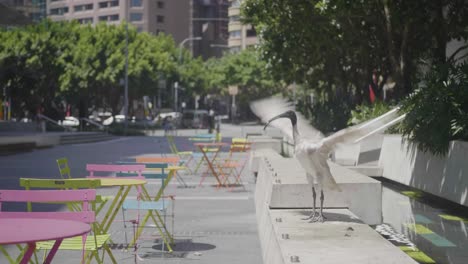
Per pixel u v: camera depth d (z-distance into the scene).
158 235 12.65
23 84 53.94
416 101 12.37
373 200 11.37
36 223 6.06
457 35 19.50
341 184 11.38
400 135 15.02
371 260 6.41
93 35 77.94
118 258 10.66
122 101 91.31
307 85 34.81
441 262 9.62
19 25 48.44
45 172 25.59
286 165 14.88
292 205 10.46
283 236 7.73
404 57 19.78
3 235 5.43
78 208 10.51
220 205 17.00
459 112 11.45
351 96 29.05
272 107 9.09
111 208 10.02
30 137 39.53
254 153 24.61
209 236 12.63
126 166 11.84
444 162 11.50
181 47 110.69
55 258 10.52
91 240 8.31
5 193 7.50
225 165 22.12
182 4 193.38
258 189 15.53
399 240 11.05
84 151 39.75
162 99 105.06
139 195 11.66
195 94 115.50
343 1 18.42
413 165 13.18
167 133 69.75
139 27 183.62
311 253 6.77
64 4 194.25
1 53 68.19
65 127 61.12
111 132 66.31
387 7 18.89
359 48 24.97
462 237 10.28
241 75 105.12
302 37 26.14
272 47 29.00
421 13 18.78
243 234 12.86
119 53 76.94
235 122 116.88
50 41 69.94
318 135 8.97
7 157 33.84
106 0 185.00
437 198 12.39
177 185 21.73
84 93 75.62
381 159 16.03
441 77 12.40
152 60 86.56
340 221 9.09
